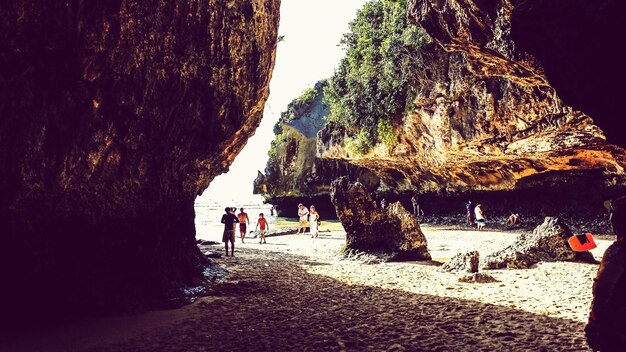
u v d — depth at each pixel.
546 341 5.61
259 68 10.97
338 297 9.02
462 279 10.62
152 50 7.80
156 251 8.88
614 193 23.22
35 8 5.82
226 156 12.23
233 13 9.59
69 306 7.20
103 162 7.62
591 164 22.81
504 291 9.21
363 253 15.34
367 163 35.09
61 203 6.98
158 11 7.61
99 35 6.73
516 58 11.21
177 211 9.98
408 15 14.25
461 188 30.69
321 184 42.25
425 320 6.99
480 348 5.46
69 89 6.77
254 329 6.73
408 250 14.86
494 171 27.47
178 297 8.86
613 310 2.78
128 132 7.89
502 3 10.30
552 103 18.94
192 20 8.45
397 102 27.89
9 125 6.14
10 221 6.34
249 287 10.23
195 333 6.58
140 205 8.48
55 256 7.03
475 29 12.10
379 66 28.61
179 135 9.16
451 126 24.58
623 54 4.05
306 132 44.75
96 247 7.64
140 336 6.45
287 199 45.09
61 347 5.92
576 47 4.37
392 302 8.43
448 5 12.33
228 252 17.41
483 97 22.12
